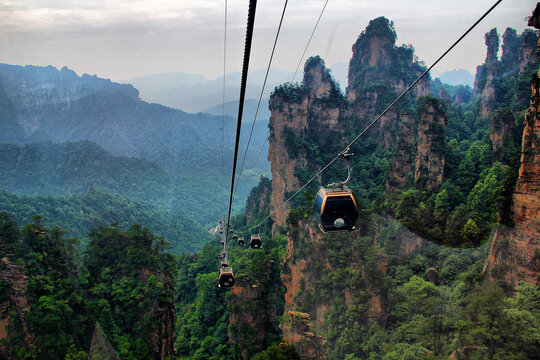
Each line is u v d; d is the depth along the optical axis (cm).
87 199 12912
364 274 3431
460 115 8431
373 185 7819
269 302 5669
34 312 4184
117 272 5331
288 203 8981
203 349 5950
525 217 1908
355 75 12794
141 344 4919
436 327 1633
